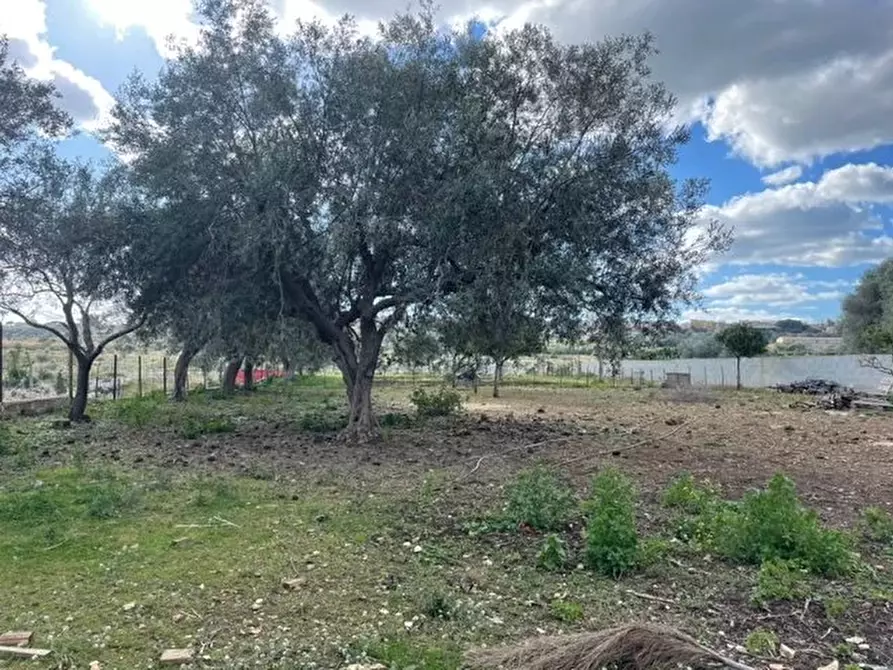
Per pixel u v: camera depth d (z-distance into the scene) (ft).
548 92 40.78
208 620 14.48
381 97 38.22
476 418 58.59
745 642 13.70
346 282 45.06
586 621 14.64
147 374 106.73
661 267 42.68
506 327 40.14
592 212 39.52
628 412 69.00
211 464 34.63
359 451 39.52
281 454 38.29
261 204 37.70
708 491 27.04
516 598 15.97
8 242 46.78
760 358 118.73
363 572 17.56
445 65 39.73
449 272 39.37
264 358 67.05
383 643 13.33
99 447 40.86
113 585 16.56
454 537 21.03
